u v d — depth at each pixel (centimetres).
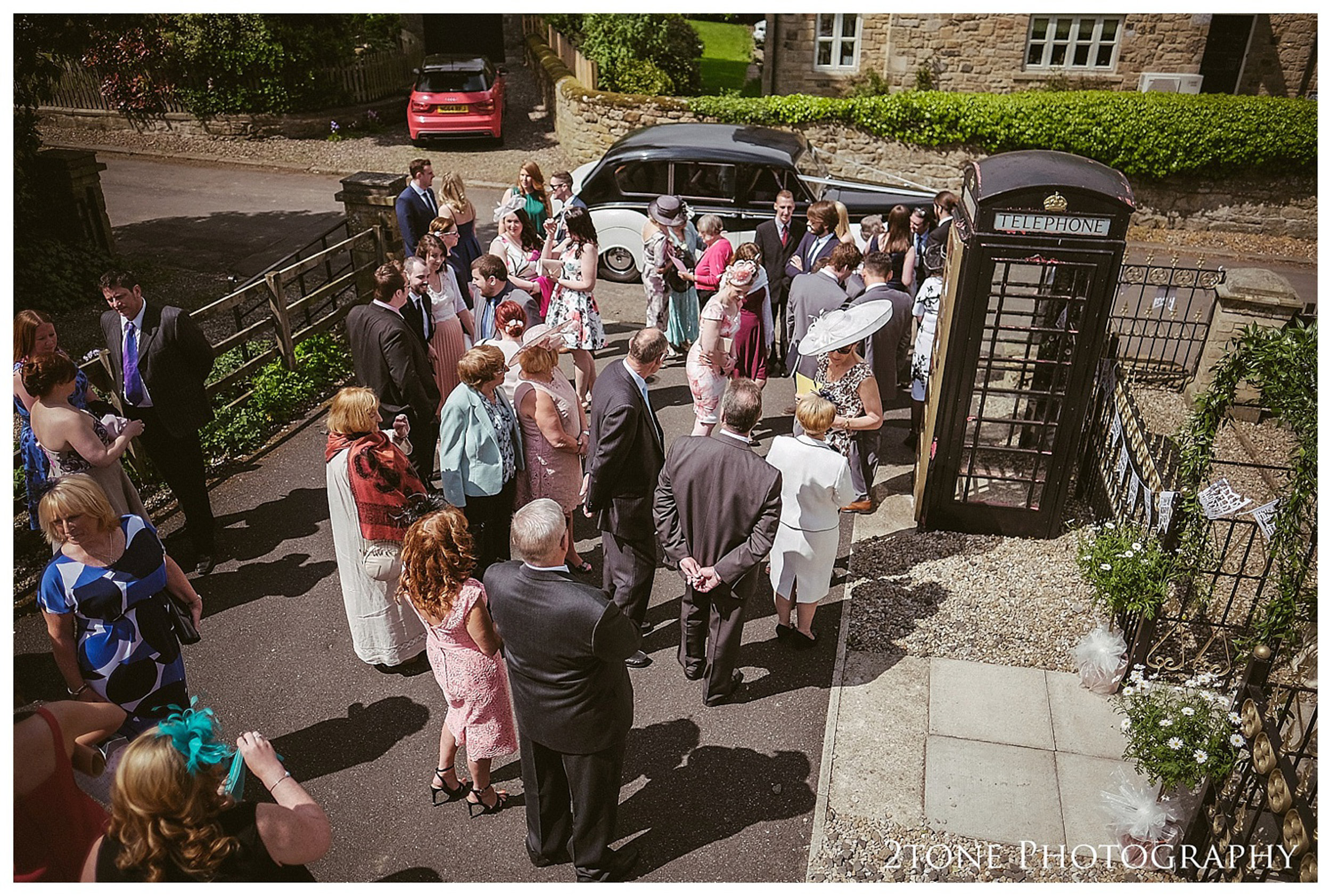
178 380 563
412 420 627
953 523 669
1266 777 377
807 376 670
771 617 584
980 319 592
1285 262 1488
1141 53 1706
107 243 1230
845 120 1675
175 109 1872
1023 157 588
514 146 1870
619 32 1786
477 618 390
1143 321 953
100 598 390
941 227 835
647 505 498
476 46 2606
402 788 454
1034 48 1773
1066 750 483
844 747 482
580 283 741
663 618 580
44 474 516
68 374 473
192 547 639
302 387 855
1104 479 670
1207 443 541
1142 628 509
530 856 412
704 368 664
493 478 526
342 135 1922
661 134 1160
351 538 482
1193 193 1599
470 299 870
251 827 273
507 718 418
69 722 310
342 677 525
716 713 503
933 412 643
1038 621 577
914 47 1772
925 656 548
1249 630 523
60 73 1150
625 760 472
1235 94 1784
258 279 847
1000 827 438
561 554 349
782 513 509
